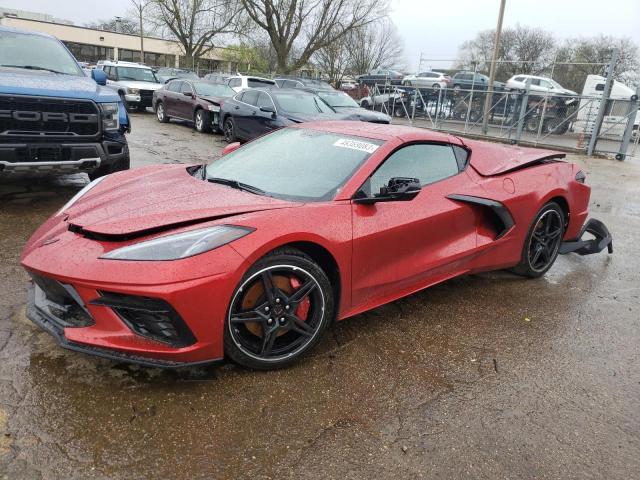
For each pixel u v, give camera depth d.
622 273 5.04
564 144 18.16
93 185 3.63
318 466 2.17
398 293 3.48
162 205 2.93
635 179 12.20
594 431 2.54
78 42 60.06
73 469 2.05
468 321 3.68
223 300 2.50
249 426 2.39
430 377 2.92
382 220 3.21
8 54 6.14
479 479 2.17
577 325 3.75
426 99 22.61
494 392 2.81
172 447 2.22
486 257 4.01
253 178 3.46
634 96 15.78
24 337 2.96
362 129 3.87
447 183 3.79
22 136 5.09
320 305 2.92
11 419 2.29
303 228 2.79
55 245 2.69
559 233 4.62
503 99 19.62
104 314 2.47
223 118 12.98
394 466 2.21
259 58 42.56
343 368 2.93
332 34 35.41
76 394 2.50
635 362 3.27
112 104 5.78
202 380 2.70
